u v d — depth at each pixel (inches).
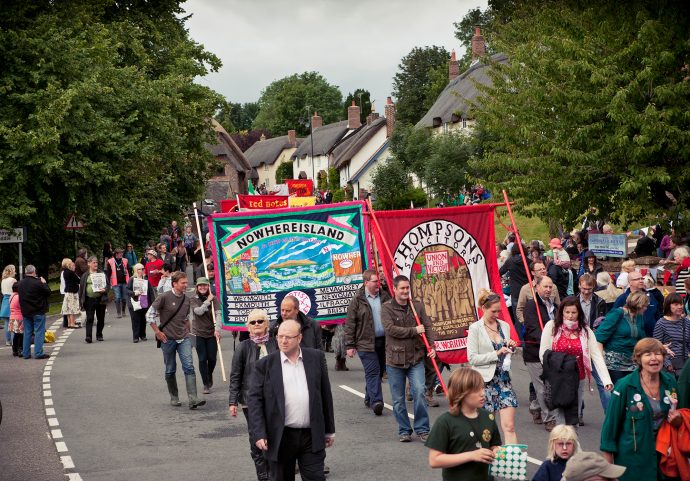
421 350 512.1
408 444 506.0
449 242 581.3
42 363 874.1
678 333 462.9
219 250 687.7
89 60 1475.1
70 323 1181.7
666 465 330.0
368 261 686.5
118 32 1825.8
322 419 344.8
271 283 685.9
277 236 687.1
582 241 1069.8
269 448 342.0
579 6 1053.8
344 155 4170.8
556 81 1000.2
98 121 1428.4
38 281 910.4
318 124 5708.7
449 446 294.2
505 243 1051.9
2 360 901.8
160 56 2107.5
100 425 591.2
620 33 977.5
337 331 768.9
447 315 579.2
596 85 938.7
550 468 294.0
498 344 448.5
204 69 2187.5
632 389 331.3
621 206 981.8
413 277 577.0
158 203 2165.4
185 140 2039.9
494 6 1376.7
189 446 526.6
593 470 258.2
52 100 1373.0
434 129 3408.0
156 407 647.1
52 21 1465.3
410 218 576.1
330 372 765.9
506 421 444.1
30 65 1414.9
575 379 463.5
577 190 987.9
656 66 908.6
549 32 1072.8
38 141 1331.2
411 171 2667.3
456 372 298.0
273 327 451.8
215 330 690.2
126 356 909.2
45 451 524.4
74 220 1477.6
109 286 1418.6
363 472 448.1
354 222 685.9
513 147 1061.8
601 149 917.2
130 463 490.0
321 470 345.4
